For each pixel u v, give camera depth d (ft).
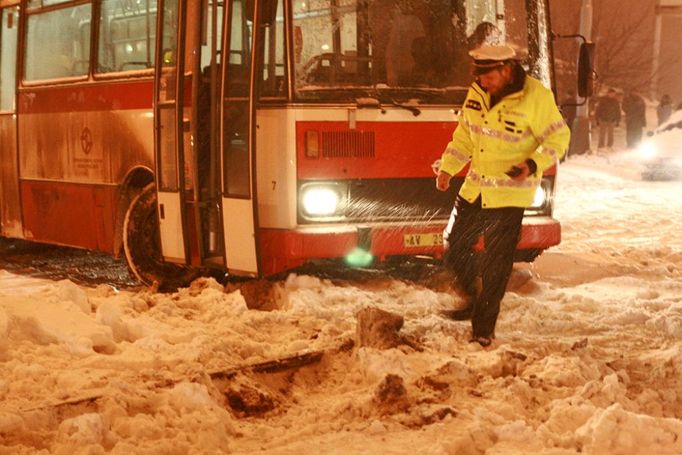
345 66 72.02
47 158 97.35
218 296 67.82
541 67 78.38
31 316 55.83
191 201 77.46
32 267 99.96
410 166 73.61
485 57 56.85
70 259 104.42
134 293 74.84
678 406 49.57
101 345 56.54
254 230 71.72
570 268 85.92
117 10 87.35
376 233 72.28
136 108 84.64
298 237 70.64
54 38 96.53
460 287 62.34
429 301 71.20
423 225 73.72
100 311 59.21
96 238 91.30
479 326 59.06
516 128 57.16
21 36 101.19
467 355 55.57
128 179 86.38
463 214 60.18
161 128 79.82
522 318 65.77
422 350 56.54
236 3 73.26
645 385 52.16
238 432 45.70
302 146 70.79
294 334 61.36
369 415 47.06
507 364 52.31
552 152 56.59
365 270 81.56
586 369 52.08
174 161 78.54
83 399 45.34
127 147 86.02
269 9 69.97
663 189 162.81
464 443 42.96
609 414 43.34
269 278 76.07
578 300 72.49
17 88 101.40
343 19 72.08
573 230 113.70
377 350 54.03
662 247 96.78
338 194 72.08
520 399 48.39
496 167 57.88
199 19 75.31
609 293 76.69
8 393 47.93
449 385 49.62
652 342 61.72
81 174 92.32
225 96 73.51
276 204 71.56
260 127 72.13
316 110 70.95
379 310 57.47
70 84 93.09
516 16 77.61
